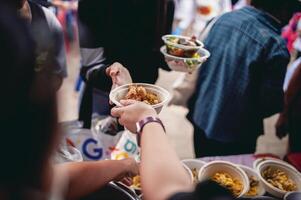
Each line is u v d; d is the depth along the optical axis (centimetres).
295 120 241
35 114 45
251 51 176
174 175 71
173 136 347
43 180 50
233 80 183
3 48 41
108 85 169
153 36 192
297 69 230
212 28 196
